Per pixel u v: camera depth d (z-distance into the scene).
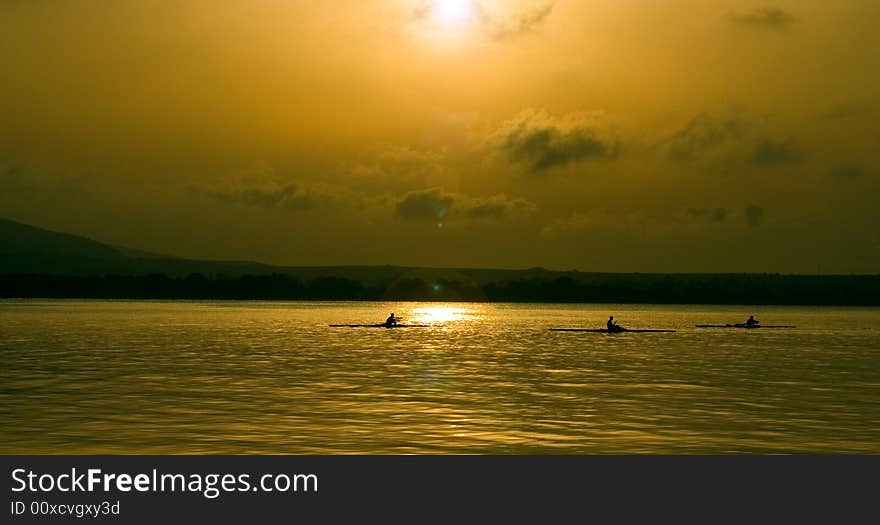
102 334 103.31
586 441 34.19
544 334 112.50
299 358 70.00
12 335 100.06
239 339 95.31
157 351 76.31
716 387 51.44
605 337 106.06
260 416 38.97
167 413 39.62
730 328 139.00
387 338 99.81
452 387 50.22
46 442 33.28
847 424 38.19
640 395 47.31
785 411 41.72
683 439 34.69
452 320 173.38
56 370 58.62
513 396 46.38
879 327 147.62
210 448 32.53
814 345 93.94
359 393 47.09
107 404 42.31
